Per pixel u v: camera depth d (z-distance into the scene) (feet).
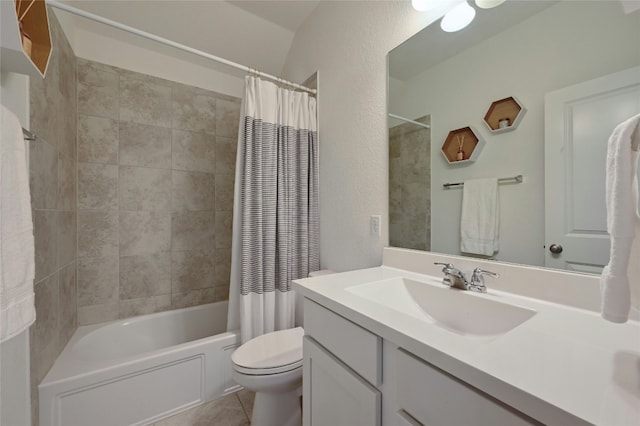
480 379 1.36
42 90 4.01
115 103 6.31
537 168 2.68
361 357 2.24
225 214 7.85
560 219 2.51
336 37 5.45
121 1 5.61
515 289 2.74
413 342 1.74
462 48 3.33
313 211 5.87
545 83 2.61
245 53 7.34
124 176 6.41
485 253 3.10
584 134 2.37
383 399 2.10
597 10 2.29
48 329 4.12
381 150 4.43
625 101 2.15
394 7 4.21
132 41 6.50
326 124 5.74
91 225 6.01
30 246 2.65
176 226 7.11
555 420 1.09
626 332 1.85
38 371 3.74
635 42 2.11
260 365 3.75
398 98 4.15
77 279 5.83
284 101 5.62
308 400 2.97
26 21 2.96
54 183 4.48
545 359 1.47
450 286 3.09
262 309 5.29
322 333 2.77
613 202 1.43
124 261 6.42
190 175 7.32
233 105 8.01
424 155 3.79
